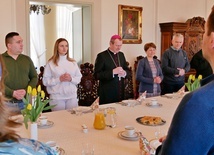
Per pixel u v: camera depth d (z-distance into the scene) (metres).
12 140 0.75
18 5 4.18
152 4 5.53
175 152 0.75
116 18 5.14
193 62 4.22
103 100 3.23
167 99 3.04
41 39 7.25
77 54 5.39
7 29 4.11
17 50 2.84
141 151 1.53
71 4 4.66
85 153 1.51
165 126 2.07
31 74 3.03
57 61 2.80
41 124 2.05
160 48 5.68
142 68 3.55
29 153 0.74
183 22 5.82
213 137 0.72
